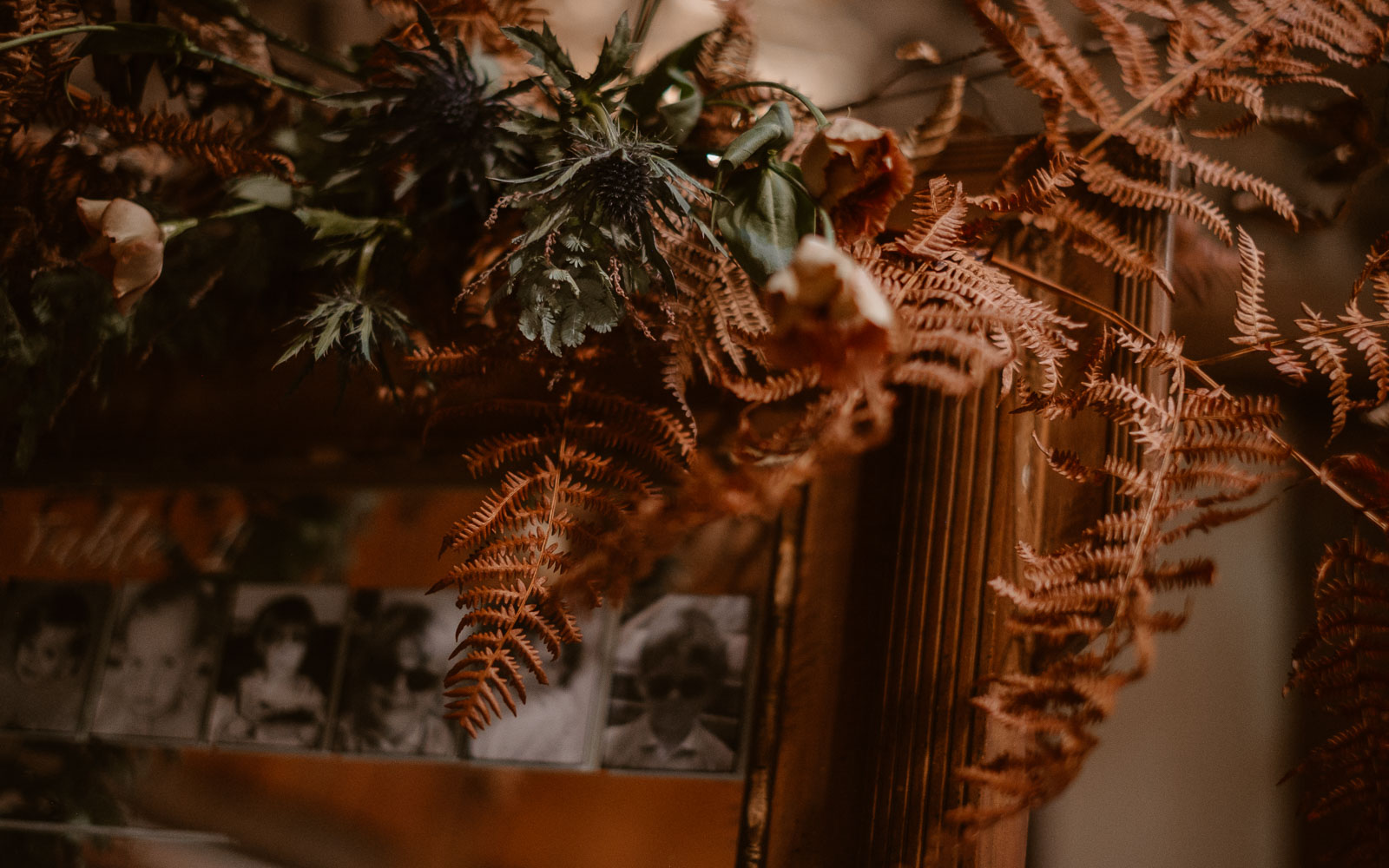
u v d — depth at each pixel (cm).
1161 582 60
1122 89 77
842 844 66
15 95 70
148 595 78
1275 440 62
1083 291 69
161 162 75
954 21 78
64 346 73
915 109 79
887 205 62
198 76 74
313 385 77
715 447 72
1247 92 65
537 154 68
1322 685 63
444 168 70
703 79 70
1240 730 75
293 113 75
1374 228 75
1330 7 65
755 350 65
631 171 63
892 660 67
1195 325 75
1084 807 75
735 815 69
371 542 76
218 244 75
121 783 76
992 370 68
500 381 74
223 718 76
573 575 65
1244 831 74
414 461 76
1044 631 61
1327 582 64
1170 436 62
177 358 79
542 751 72
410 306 73
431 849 72
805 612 69
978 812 59
